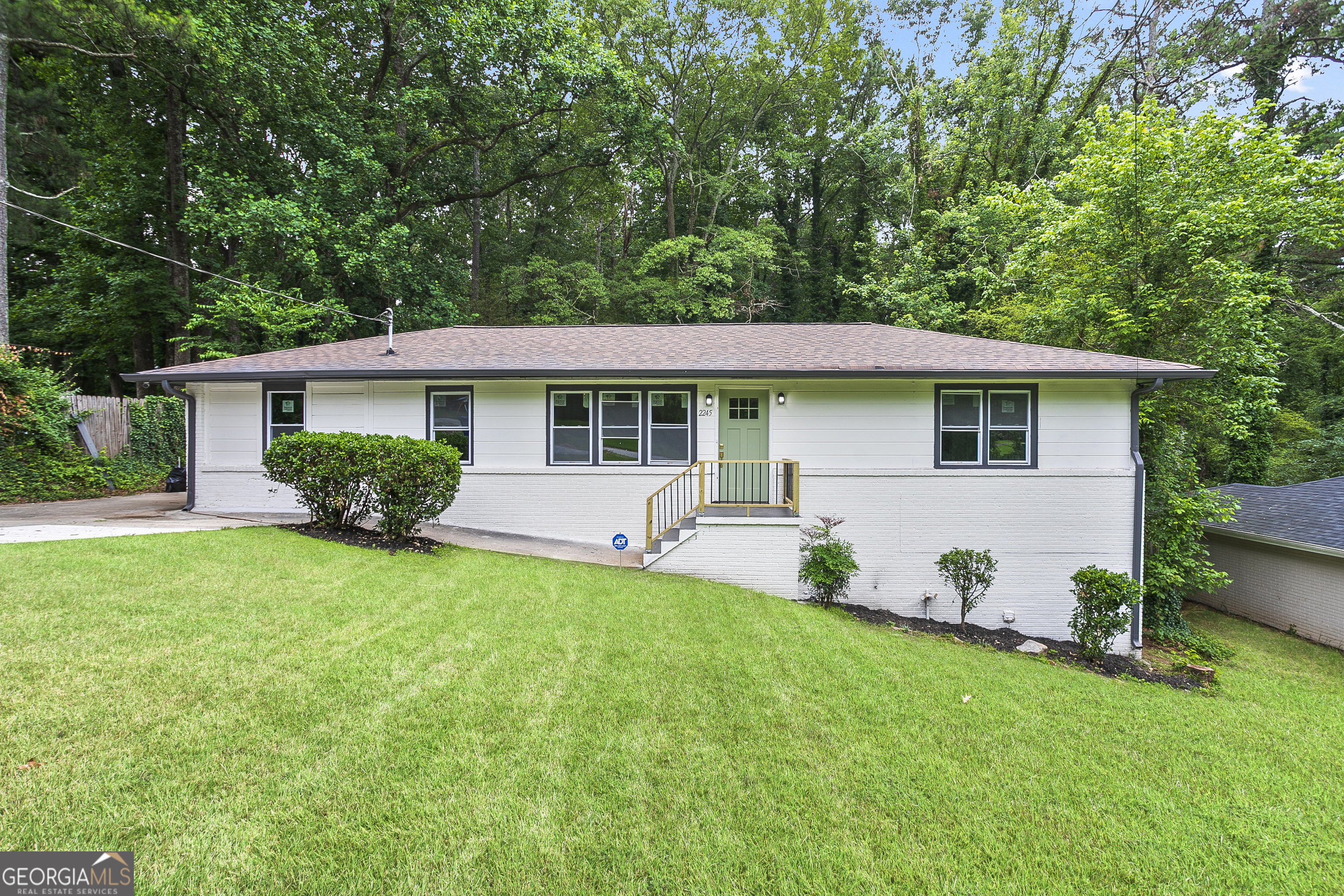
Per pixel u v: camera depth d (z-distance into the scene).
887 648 6.29
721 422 9.95
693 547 8.38
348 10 17.38
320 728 3.64
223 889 2.46
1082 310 12.15
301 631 4.97
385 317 16.92
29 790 2.87
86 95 16.33
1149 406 10.30
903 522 9.23
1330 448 16.11
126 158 16.95
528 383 9.98
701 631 6.00
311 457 8.12
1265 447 16.52
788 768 3.71
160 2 13.69
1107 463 9.12
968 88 23.14
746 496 9.88
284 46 14.76
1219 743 4.87
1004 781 3.82
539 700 4.24
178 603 5.26
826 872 2.86
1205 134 10.95
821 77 26.52
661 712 4.27
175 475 13.29
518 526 9.98
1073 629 8.27
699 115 26.91
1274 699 7.29
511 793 3.22
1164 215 10.95
